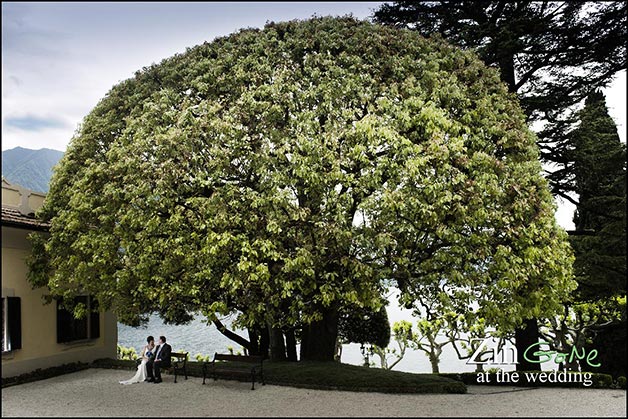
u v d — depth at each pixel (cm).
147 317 1994
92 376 1529
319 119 1309
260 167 1194
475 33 1747
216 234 1162
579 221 1994
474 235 1191
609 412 1016
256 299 1254
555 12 1741
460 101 1306
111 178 1377
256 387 1282
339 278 1247
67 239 1463
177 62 1535
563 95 1797
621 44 1673
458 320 1939
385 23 1906
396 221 1188
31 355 1545
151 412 1055
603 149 1728
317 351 1492
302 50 1395
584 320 1916
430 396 1171
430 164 1185
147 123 1344
